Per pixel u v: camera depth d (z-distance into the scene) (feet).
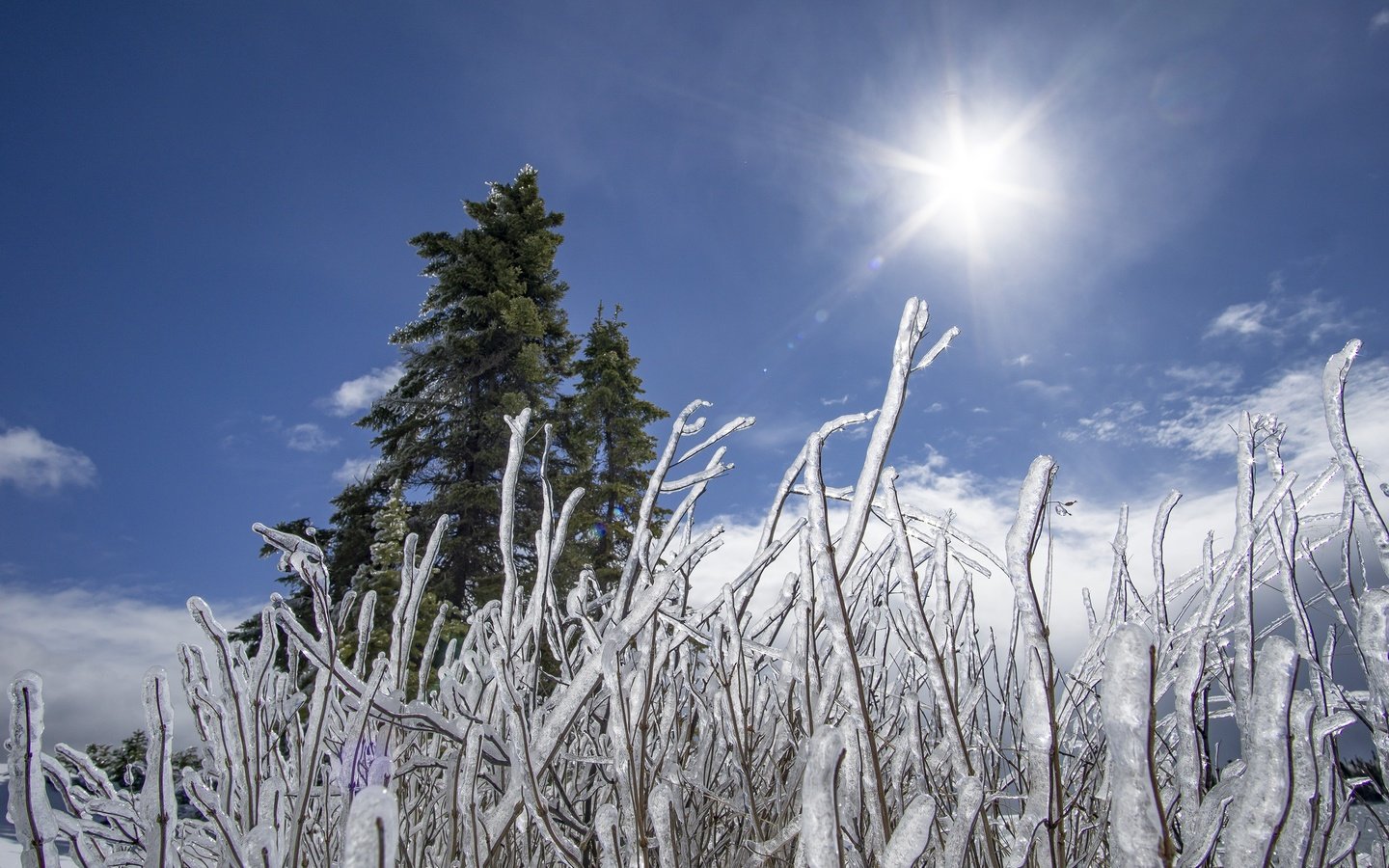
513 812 3.06
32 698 2.49
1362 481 3.10
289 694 4.04
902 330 3.01
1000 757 4.23
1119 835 1.87
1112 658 1.98
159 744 2.66
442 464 60.44
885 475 3.33
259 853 2.46
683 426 4.92
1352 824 2.93
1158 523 3.95
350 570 57.36
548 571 4.22
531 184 72.84
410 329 66.23
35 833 2.42
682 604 4.87
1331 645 3.58
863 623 4.86
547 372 64.44
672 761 3.78
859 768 2.70
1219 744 4.25
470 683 4.50
